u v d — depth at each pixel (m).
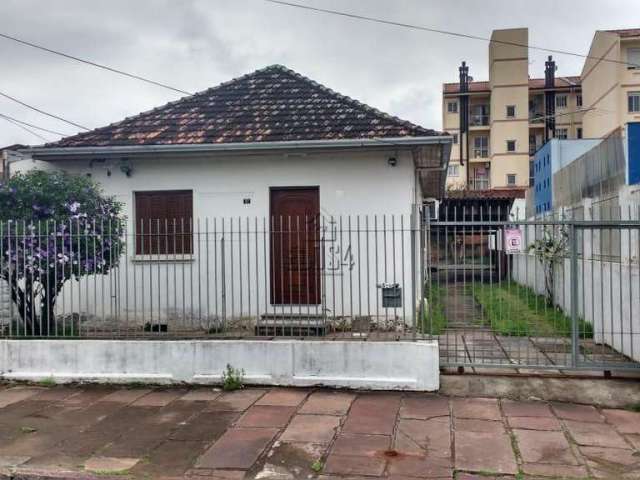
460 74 47.56
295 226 10.55
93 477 5.16
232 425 6.36
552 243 12.62
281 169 10.51
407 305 10.03
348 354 7.69
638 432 6.05
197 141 10.38
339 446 5.72
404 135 9.93
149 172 10.82
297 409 6.87
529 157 45.38
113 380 8.08
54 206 8.87
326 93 11.88
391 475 5.08
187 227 10.78
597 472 5.09
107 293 10.66
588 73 41.53
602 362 7.80
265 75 12.80
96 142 10.79
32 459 5.55
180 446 5.79
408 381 7.50
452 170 47.91
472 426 6.24
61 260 8.59
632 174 8.52
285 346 7.82
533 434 6.00
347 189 10.34
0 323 9.24
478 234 9.02
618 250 8.95
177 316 9.85
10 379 8.27
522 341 9.62
